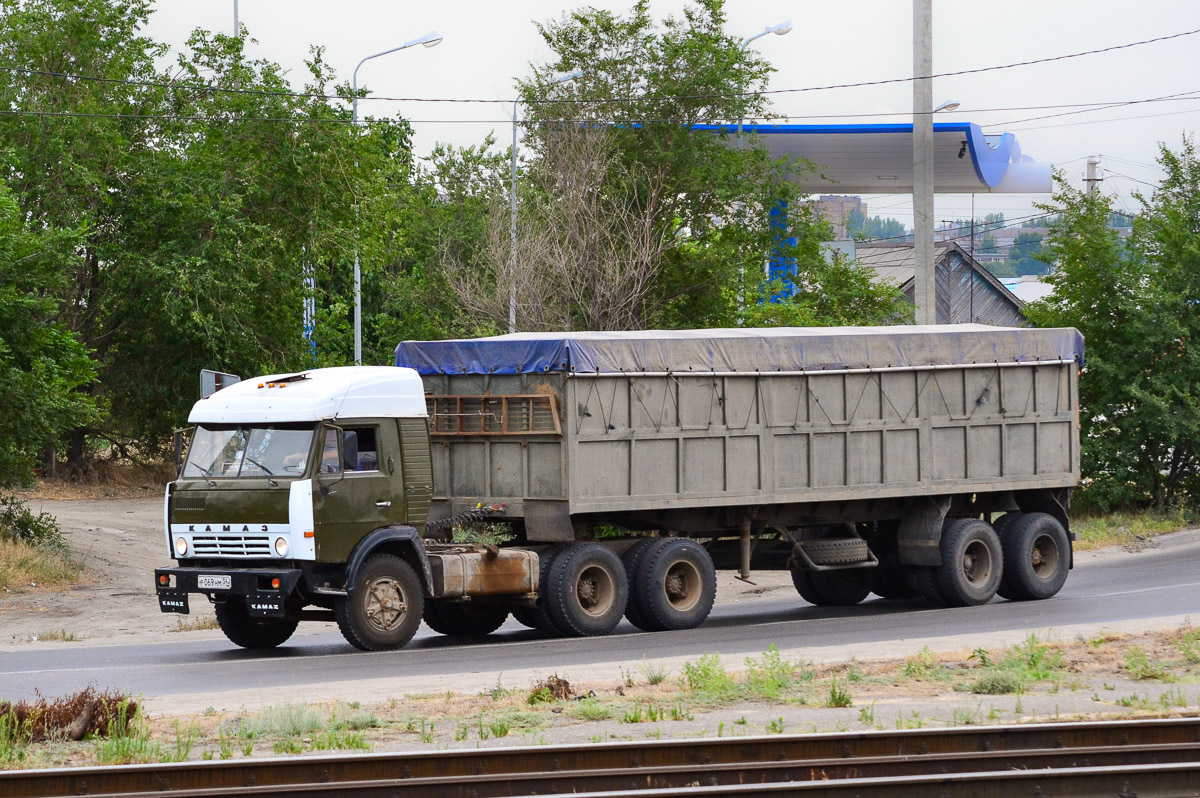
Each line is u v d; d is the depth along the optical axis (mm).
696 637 27469
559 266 51781
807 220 66062
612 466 28156
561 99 60812
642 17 66125
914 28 43531
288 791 13977
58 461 65562
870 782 13945
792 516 31750
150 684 21953
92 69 58031
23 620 32125
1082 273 53250
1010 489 33875
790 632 28047
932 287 43781
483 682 21453
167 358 63219
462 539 28453
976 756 15195
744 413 29844
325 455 25391
